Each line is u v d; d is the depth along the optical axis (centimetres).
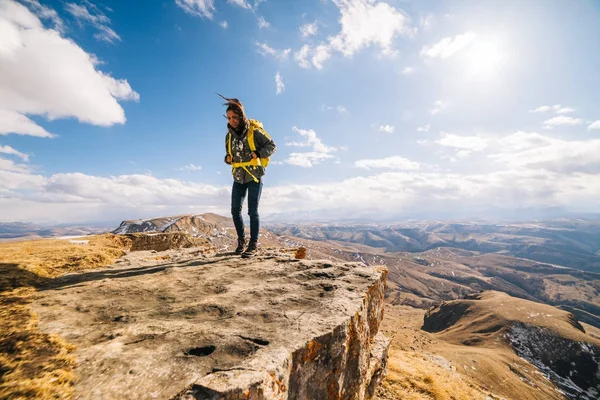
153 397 213
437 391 1502
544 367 13412
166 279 543
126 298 439
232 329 344
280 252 833
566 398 10438
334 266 668
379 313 664
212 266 644
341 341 391
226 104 637
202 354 286
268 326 366
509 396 9012
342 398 446
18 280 496
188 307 405
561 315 17438
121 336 310
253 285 519
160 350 284
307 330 363
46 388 209
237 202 743
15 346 268
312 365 344
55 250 757
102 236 1493
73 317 357
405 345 12500
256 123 672
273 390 252
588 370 13112
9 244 886
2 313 351
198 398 215
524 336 15650
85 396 207
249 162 686
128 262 762
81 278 549
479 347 15238
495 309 18912
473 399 1716
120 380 230
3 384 208
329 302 463
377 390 1393
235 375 241
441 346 13950
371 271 661
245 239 792
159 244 1653
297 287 523
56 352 265
